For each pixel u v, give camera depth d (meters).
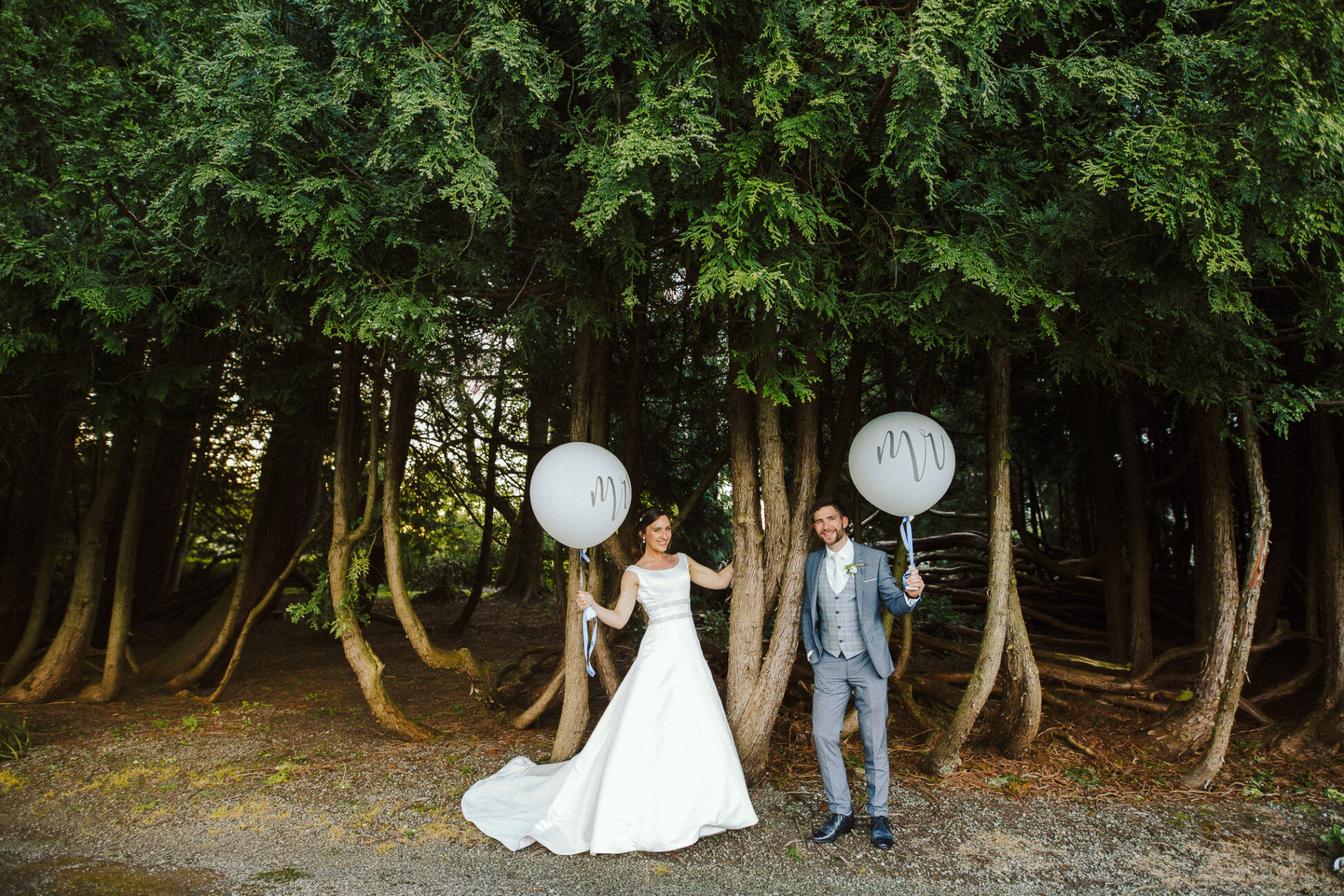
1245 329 4.15
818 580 3.89
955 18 2.94
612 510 4.07
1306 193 3.32
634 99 3.43
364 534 5.62
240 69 3.50
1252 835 3.79
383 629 10.65
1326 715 5.09
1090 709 6.04
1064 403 8.52
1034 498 10.98
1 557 8.25
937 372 7.02
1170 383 4.42
